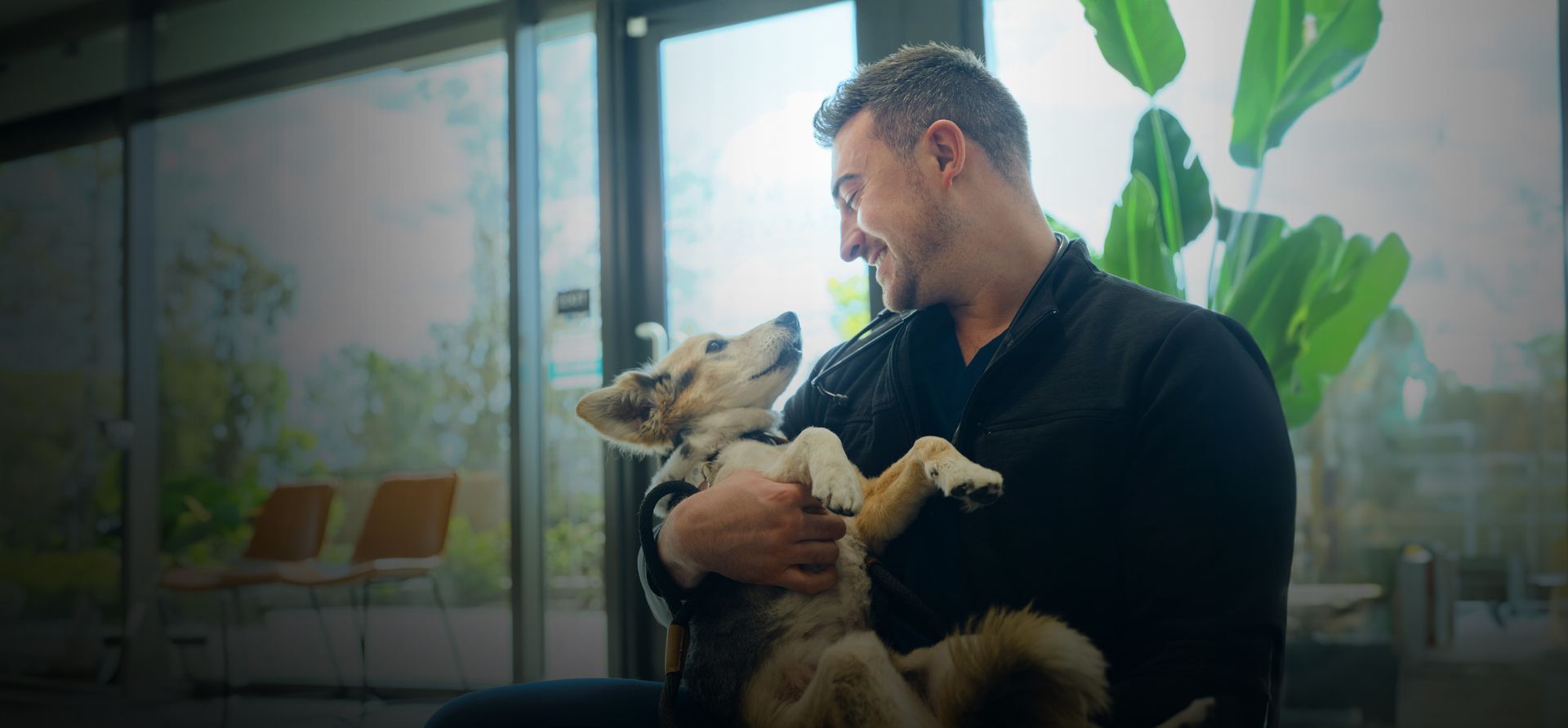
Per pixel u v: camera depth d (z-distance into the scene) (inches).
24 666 152.9
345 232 136.5
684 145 111.8
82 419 153.3
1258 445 35.1
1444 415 82.4
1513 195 79.7
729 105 109.6
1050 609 37.5
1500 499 80.8
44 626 152.4
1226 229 84.4
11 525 157.5
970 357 44.9
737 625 41.1
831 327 101.1
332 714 122.7
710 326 108.8
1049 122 87.7
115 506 149.7
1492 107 80.2
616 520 111.0
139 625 142.4
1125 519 36.7
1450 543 82.5
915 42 91.9
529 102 121.5
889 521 41.7
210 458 143.2
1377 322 83.4
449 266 129.0
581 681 43.3
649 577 45.8
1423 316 82.2
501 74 127.3
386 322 132.6
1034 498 38.3
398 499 130.0
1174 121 84.8
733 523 40.2
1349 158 82.7
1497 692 80.4
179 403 146.1
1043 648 33.2
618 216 113.8
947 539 41.0
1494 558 81.4
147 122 151.3
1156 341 37.6
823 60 105.2
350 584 130.9
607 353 113.5
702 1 111.5
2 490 158.4
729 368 55.1
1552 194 78.6
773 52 107.7
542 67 123.2
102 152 155.6
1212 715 32.1
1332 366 84.0
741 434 53.6
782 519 40.0
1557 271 78.4
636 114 114.7
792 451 42.6
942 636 39.2
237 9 145.1
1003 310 44.2
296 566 133.4
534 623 116.5
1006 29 89.3
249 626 137.2
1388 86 82.4
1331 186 83.1
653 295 112.8
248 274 142.8
